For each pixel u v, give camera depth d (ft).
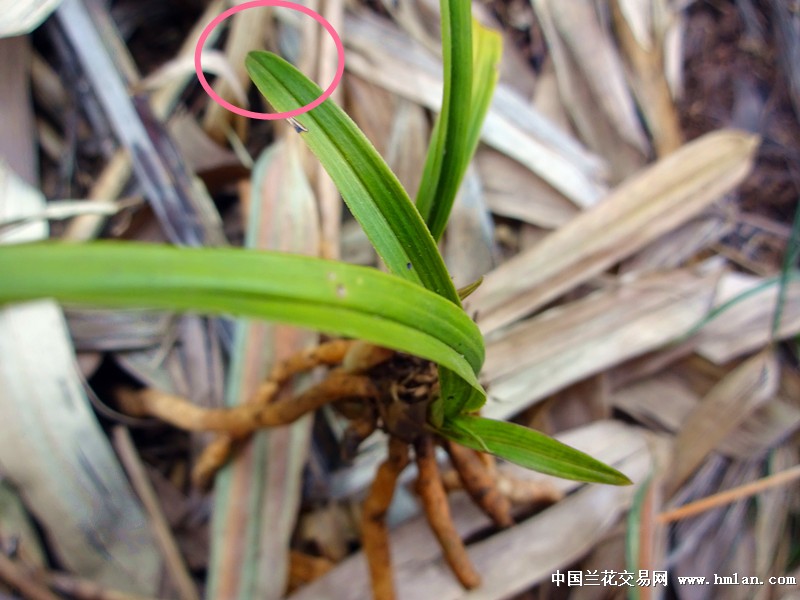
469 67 0.57
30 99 1.07
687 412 1.12
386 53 1.16
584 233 1.10
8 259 0.26
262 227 1.02
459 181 0.63
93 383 1.05
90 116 1.10
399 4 1.19
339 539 1.01
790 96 1.34
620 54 1.24
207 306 0.30
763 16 1.39
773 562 1.00
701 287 1.10
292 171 1.03
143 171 1.04
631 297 1.09
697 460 1.05
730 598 0.98
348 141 0.47
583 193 1.17
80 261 0.27
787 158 1.31
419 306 0.41
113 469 0.93
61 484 0.90
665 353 1.11
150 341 1.04
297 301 0.33
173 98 1.12
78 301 0.27
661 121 1.22
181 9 1.22
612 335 1.07
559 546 0.94
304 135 0.48
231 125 1.14
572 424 1.10
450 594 0.90
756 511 1.04
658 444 1.06
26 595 0.85
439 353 0.43
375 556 0.81
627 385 1.13
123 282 0.27
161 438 1.07
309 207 1.02
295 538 1.01
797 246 1.12
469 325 0.46
